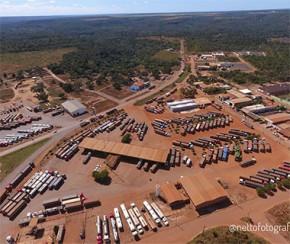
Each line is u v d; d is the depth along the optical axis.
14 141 112.38
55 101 157.38
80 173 89.94
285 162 90.44
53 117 135.75
